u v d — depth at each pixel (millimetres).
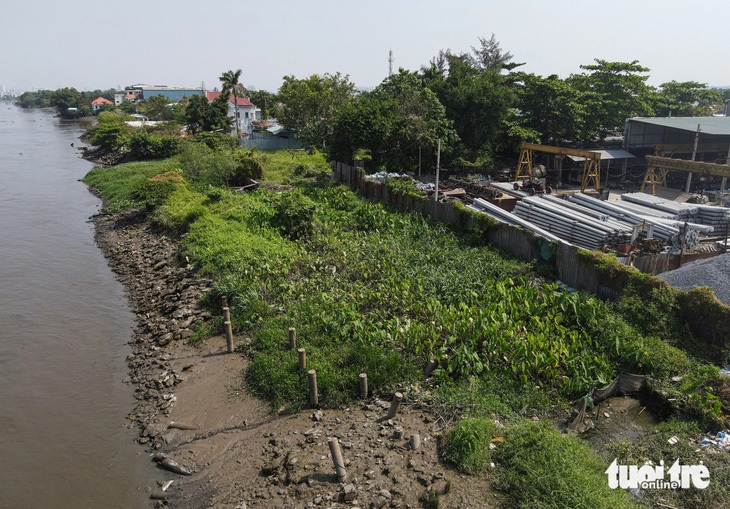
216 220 25625
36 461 11305
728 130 34469
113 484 10578
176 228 27172
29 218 33438
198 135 51250
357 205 28297
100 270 24016
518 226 21266
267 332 14812
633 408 11750
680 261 17953
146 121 89062
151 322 17688
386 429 10883
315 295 17062
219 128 61562
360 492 9219
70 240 28828
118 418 12820
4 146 75500
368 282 18125
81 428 12422
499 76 43219
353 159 38500
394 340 13797
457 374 12625
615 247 19969
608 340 13344
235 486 10000
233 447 11164
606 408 11680
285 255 20734
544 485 8727
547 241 18438
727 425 10656
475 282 17062
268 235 24016
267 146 57594
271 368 13133
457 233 22891
